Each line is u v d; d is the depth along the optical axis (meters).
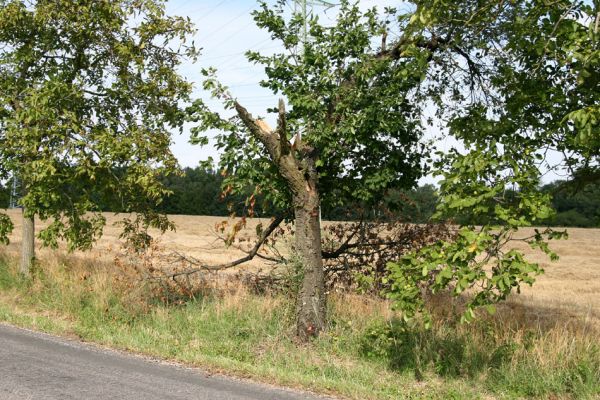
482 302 6.05
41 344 8.27
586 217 45.25
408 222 11.75
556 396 6.93
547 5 6.01
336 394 6.59
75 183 11.84
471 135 7.56
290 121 9.69
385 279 6.73
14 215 59.69
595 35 5.39
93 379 6.44
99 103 12.91
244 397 6.10
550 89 6.82
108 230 45.41
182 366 7.53
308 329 9.08
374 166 10.20
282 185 9.86
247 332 9.30
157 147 12.27
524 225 5.98
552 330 8.58
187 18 12.59
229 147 9.80
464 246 6.11
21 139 11.09
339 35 9.74
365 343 8.62
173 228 13.36
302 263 9.34
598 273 26.88
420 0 6.61
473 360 7.79
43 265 13.35
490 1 6.77
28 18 12.12
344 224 11.95
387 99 9.15
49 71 12.60
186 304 10.81
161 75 12.49
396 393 6.79
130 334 9.24
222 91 9.55
